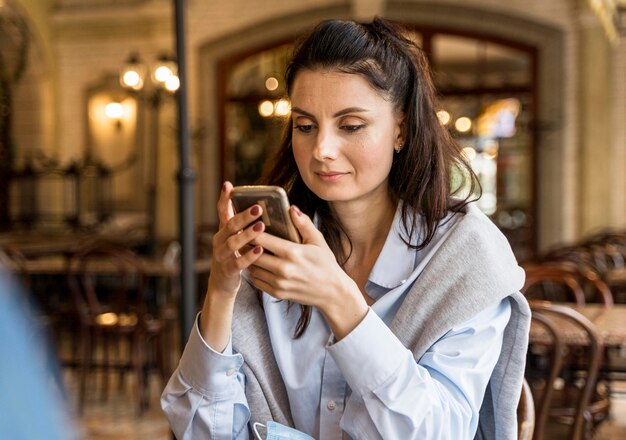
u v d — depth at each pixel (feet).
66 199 30.12
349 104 3.14
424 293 3.19
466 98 28.07
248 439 3.60
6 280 0.98
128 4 29.60
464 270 3.17
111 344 20.08
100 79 30.12
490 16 27.48
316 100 3.17
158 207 29.27
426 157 3.43
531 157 27.61
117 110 26.61
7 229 28.55
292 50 3.43
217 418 3.37
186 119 10.47
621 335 8.95
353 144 3.20
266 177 3.92
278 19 28.78
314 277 2.75
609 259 19.06
